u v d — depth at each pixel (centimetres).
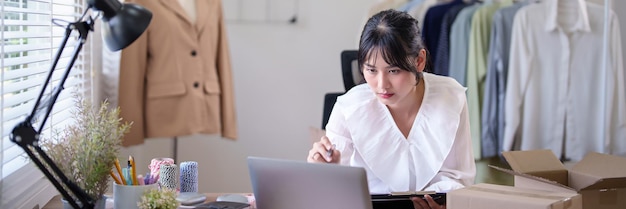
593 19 365
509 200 163
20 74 214
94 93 308
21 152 216
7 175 203
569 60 368
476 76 378
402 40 187
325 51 432
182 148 430
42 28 246
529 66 368
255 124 436
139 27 178
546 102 372
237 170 437
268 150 439
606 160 199
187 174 216
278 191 174
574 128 370
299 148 441
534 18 368
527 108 371
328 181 165
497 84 375
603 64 363
